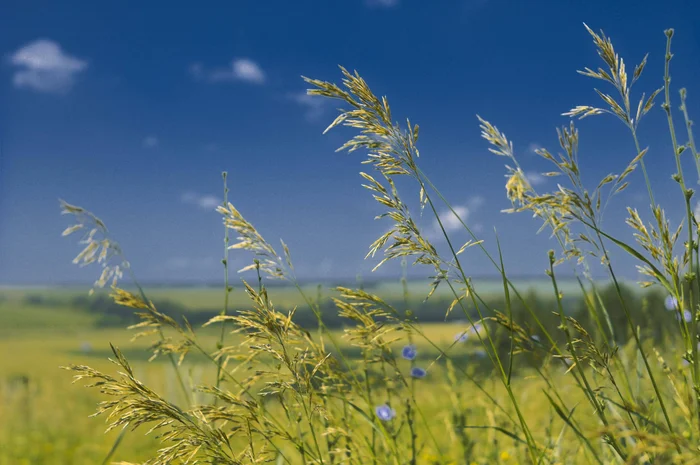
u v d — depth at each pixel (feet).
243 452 1.98
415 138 2.18
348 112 2.19
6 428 7.23
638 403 2.15
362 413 2.37
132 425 1.86
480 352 3.15
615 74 2.02
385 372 2.64
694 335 1.84
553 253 1.99
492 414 3.15
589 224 2.00
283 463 2.39
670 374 2.15
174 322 2.34
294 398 2.18
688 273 1.85
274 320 2.07
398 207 2.11
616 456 2.02
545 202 2.02
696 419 1.86
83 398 8.44
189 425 1.90
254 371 2.19
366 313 2.30
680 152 1.93
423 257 2.07
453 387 3.28
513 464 3.05
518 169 2.11
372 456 2.42
